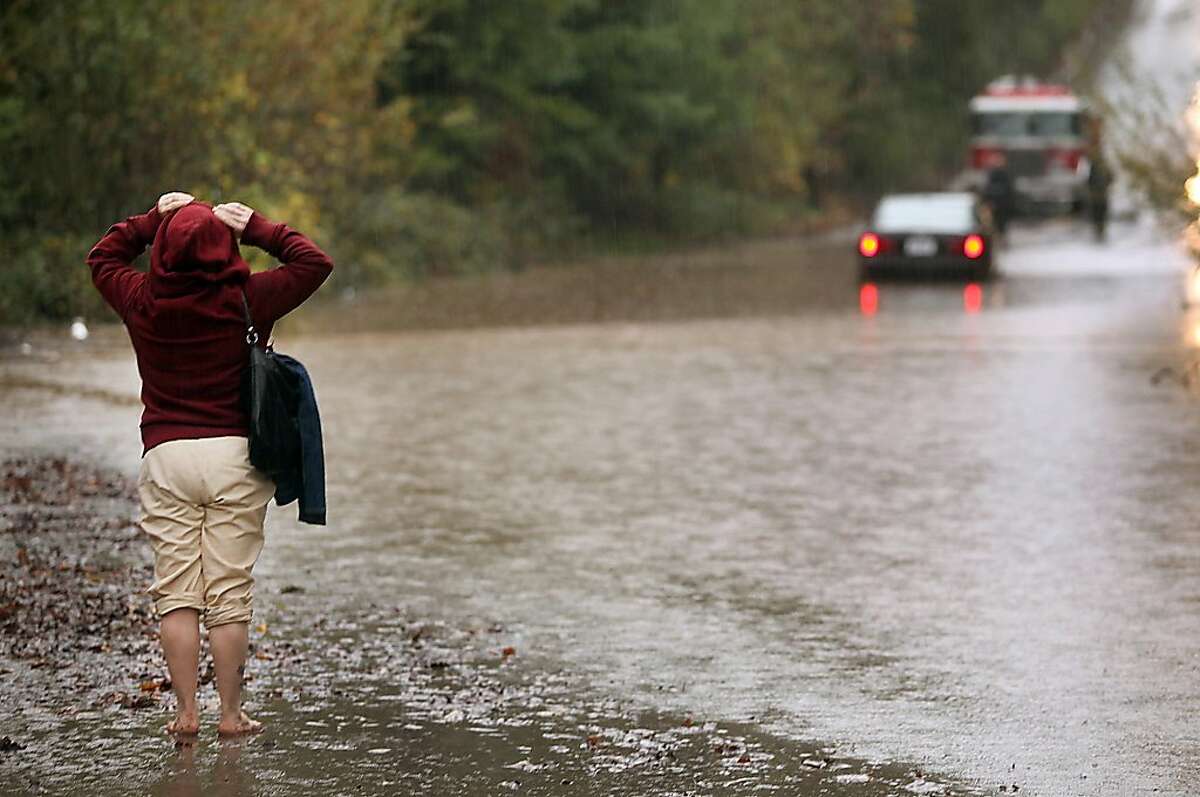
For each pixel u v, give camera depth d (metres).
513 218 149.50
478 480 46.22
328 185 114.12
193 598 24.78
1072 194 181.00
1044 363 72.25
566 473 47.34
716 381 66.75
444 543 38.50
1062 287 112.00
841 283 118.56
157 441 24.64
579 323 91.50
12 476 44.69
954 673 28.52
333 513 41.72
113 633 30.19
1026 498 43.84
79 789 22.45
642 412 58.72
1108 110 71.44
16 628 30.42
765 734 25.22
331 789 22.58
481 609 32.62
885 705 26.72
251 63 101.62
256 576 35.19
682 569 36.06
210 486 24.55
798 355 75.50
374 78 129.88
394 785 22.78
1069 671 28.66
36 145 91.31
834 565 36.47
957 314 94.62
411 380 66.88
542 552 37.66
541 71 155.25
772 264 140.38
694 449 51.28
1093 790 22.86
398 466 48.25
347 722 25.56
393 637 30.55
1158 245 146.88
